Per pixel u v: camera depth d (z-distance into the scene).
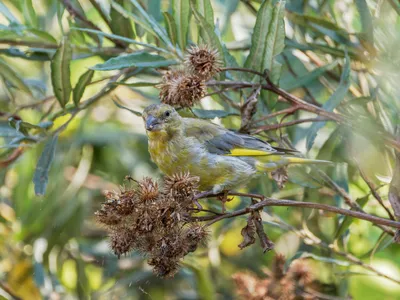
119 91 13.33
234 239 13.19
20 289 12.93
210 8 9.34
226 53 9.79
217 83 9.11
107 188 13.03
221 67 9.38
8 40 10.70
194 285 12.53
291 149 9.80
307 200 10.34
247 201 11.51
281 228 10.84
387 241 9.70
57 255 12.58
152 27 9.77
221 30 11.06
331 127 12.13
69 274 13.13
